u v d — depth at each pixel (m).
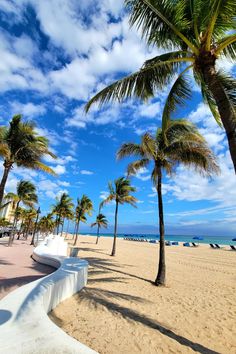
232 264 17.00
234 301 7.43
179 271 13.16
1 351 1.89
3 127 9.90
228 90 5.31
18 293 3.73
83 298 6.08
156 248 33.94
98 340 4.00
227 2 4.14
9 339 2.09
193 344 4.34
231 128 3.81
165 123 6.49
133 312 5.59
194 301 7.24
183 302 7.04
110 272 11.12
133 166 11.41
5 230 40.28
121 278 9.80
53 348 1.95
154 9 4.64
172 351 3.97
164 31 5.08
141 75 5.37
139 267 13.60
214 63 4.29
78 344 2.04
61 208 38.78
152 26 4.99
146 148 9.49
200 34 4.99
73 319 4.70
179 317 5.70
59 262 8.34
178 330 4.90
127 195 22.11
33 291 3.93
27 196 24.77
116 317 5.12
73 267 7.21
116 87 5.34
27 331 2.27
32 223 48.69
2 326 2.37
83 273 7.33
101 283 8.40
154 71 5.42
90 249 25.14
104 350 3.70
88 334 4.17
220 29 5.05
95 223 39.81
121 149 11.26
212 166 7.90
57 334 2.21
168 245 45.94
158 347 4.05
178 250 30.92
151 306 6.31
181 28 4.93
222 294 8.29
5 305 3.06
